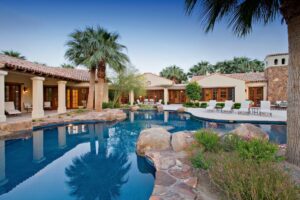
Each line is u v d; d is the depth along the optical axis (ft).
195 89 74.08
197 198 9.82
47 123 34.99
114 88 71.82
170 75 128.88
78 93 67.41
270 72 69.62
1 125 27.07
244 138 16.60
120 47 53.78
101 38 50.24
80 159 20.84
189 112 56.49
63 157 21.42
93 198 12.97
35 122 33.40
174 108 70.33
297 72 12.59
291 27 12.87
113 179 15.93
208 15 14.49
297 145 12.48
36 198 12.86
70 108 65.00
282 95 67.26
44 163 19.53
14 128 28.35
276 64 69.00
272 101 68.59
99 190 14.10
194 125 40.73
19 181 15.42
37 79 39.22
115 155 22.17
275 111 52.85
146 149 19.66
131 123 43.86
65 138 29.63
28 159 20.56
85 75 71.36
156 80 101.91
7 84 46.98
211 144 15.94
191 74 147.02
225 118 39.70
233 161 10.82
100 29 51.21
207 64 144.66
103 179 15.93
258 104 73.46
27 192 13.64
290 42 13.03
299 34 12.40
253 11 14.98
